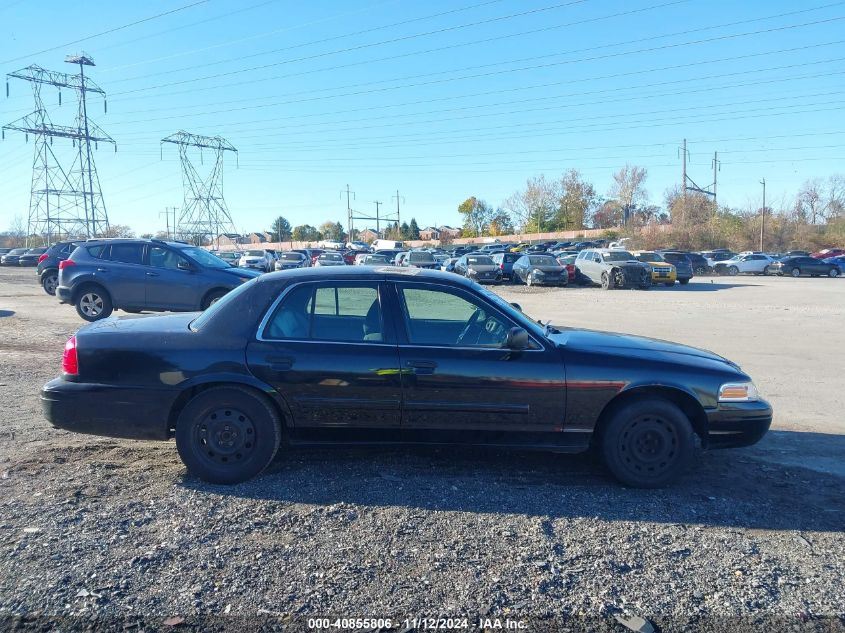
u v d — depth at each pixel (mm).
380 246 70438
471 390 4777
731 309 19797
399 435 4875
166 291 13211
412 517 4215
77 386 4785
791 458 5648
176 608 3154
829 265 42156
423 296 4977
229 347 4773
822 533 4137
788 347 12133
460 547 3814
